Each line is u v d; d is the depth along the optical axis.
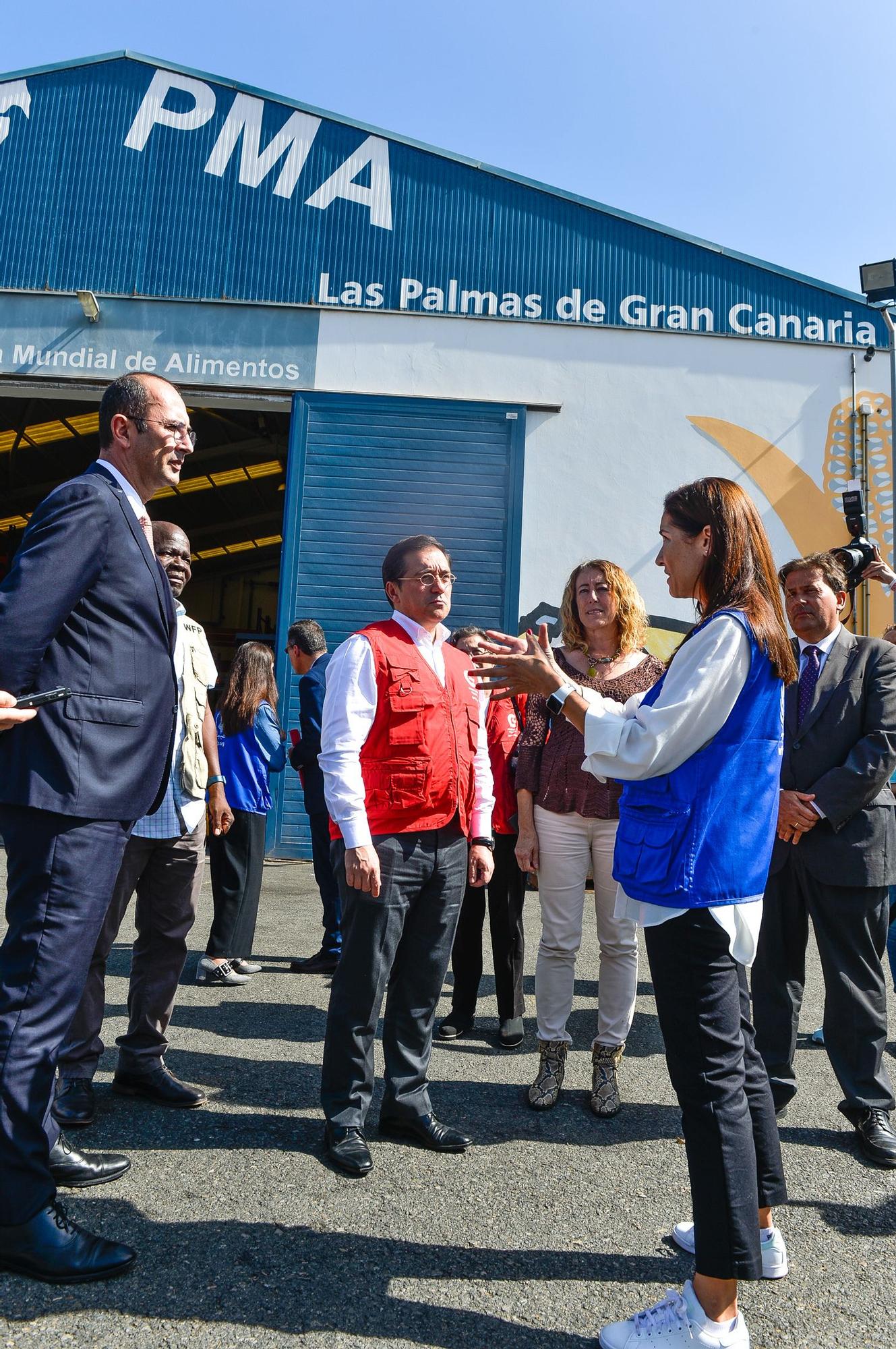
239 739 4.48
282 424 14.68
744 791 1.83
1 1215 1.87
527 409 9.51
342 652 2.71
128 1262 1.91
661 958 1.80
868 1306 1.93
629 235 9.70
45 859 1.98
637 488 9.41
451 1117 2.94
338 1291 1.89
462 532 9.39
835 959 2.89
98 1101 2.89
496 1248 2.11
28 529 2.06
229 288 9.73
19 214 9.88
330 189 9.81
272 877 8.07
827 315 9.55
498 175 9.77
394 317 9.65
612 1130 2.88
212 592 27.69
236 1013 3.88
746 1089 1.99
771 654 1.85
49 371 9.67
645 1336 1.70
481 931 3.92
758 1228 1.70
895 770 2.89
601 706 2.04
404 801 2.62
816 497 9.36
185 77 9.98
